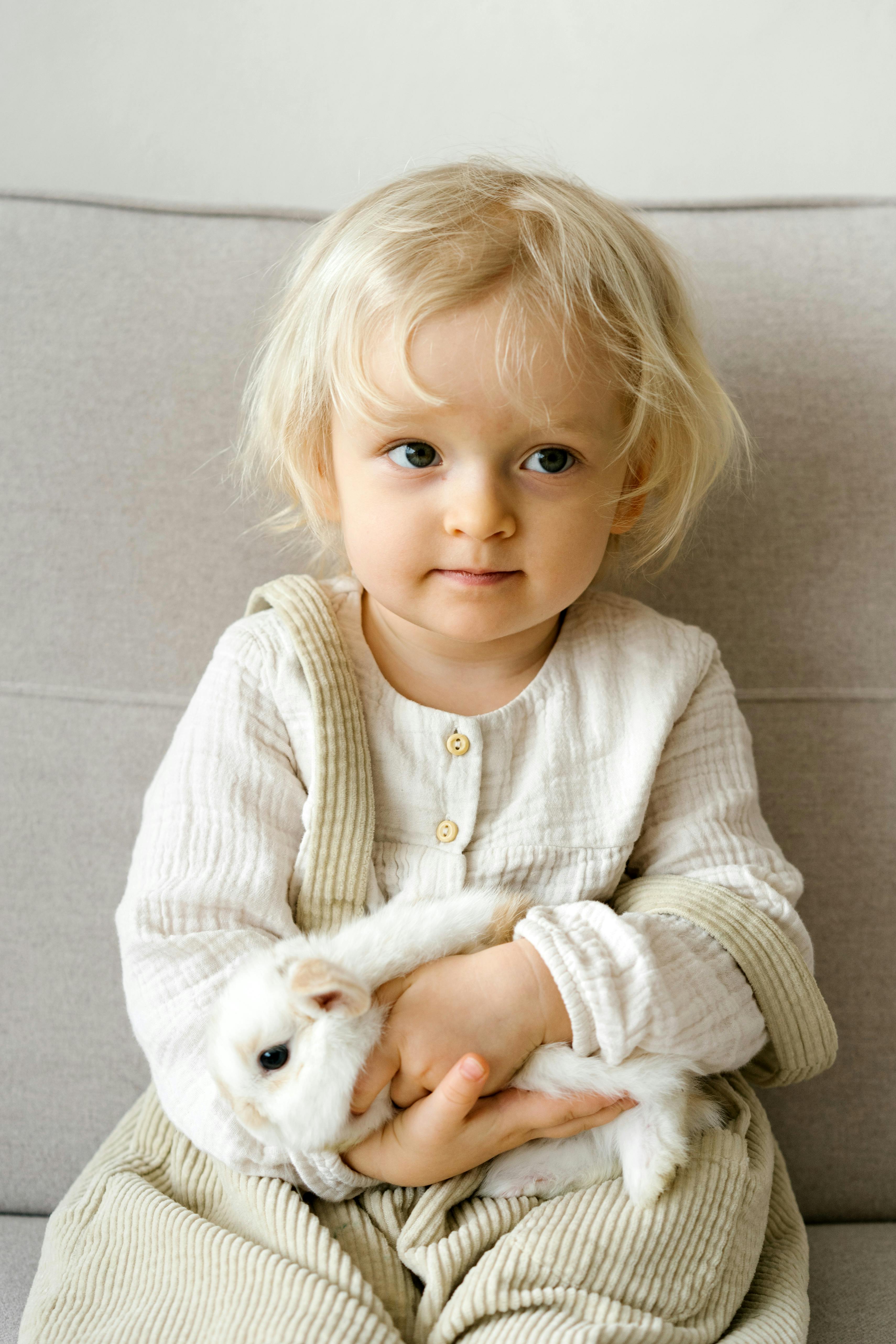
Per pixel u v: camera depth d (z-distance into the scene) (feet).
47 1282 2.40
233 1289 2.11
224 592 3.26
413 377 2.35
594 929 2.35
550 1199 2.32
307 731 2.68
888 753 3.26
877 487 3.28
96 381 3.21
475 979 2.28
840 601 3.30
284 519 3.27
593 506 2.55
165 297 3.25
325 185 3.80
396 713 2.75
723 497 3.30
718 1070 2.45
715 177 3.84
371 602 2.93
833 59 3.80
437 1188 2.32
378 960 2.23
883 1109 3.21
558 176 2.96
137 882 2.51
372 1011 2.19
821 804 3.27
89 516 3.20
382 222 2.56
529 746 2.78
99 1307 2.27
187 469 3.24
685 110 3.82
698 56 3.80
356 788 2.62
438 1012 2.24
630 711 2.84
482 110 3.80
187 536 3.25
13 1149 3.12
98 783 3.18
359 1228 2.29
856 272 3.30
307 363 2.69
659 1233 2.17
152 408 3.23
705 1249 2.21
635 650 2.92
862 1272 2.78
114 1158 2.66
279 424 2.85
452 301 2.34
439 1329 2.11
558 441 2.44
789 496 3.30
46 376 3.19
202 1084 2.31
